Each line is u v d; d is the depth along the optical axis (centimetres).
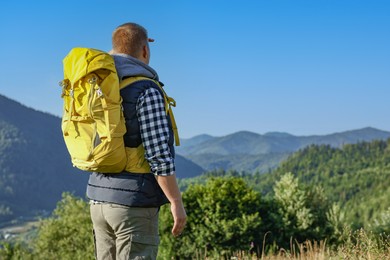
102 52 304
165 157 296
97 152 294
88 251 3175
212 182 2427
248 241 2255
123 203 300
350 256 529
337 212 2142
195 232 2272
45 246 3344
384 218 1447
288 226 2272
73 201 3472
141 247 304
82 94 299
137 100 299
